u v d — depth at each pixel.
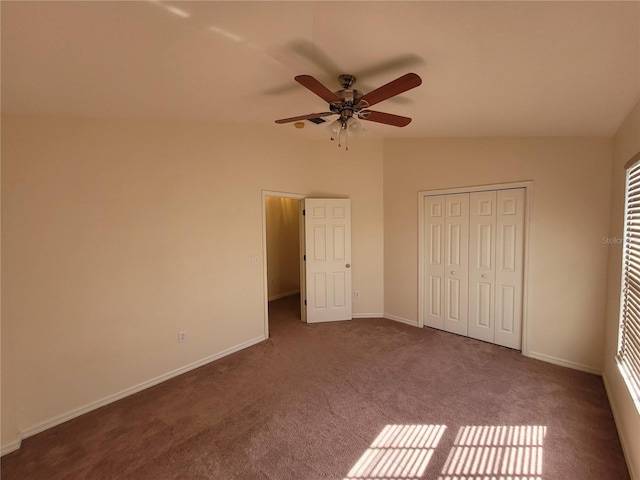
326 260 4.38
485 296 3.58
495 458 1.86
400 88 1.74
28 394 2.14
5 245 2.04
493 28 1.31
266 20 1.39
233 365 3.15
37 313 2.17
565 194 2.94
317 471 1.79
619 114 2.09
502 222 3.39
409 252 4.23
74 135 2.32
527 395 2.52
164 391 2.68
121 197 2.57
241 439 2.06
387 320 4.46
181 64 1.82
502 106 2.27
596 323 2.83
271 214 5.84
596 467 1.78
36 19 1.28
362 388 2.67
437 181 3.88
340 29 1.45
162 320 2.85
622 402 1.99
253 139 3.59
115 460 1.90
